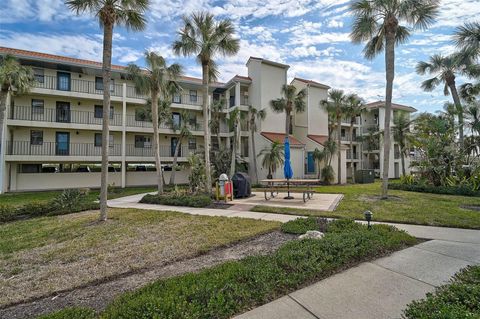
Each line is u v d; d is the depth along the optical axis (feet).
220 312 8.67
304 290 10.53
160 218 27.09
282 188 54.39
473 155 52.39
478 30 35.40
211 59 45.68
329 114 85.20
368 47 42.91
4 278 13.35
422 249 15.48
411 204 32.71
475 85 62.90
